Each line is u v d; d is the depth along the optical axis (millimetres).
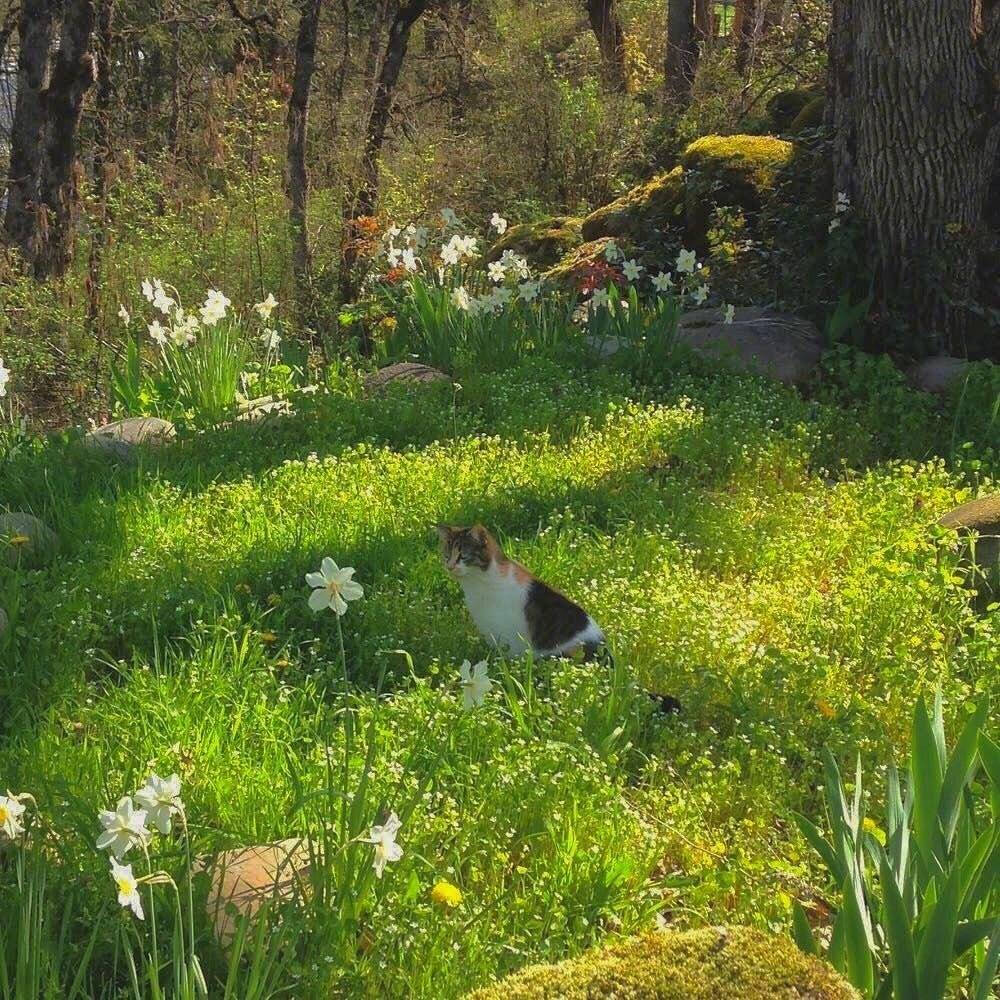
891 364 10516
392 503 7762
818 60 20219
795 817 4516
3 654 5605
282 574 6699
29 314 13398
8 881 3691
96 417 12664
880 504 7605
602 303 11969
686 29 23203
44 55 16938
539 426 9586
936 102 11016
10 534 7098
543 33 28812
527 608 5738
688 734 4961
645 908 3910
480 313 11766
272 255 16453
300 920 3449
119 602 6332
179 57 22531
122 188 15812
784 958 2900
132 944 3570
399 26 19156
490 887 3939
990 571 6832
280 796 4293
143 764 4559
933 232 11273
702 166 14102
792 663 5484
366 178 18812
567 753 4605
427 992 3393
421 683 5121
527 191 20891
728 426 9156
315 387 10977
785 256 12008
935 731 3576
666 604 6109
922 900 3254
